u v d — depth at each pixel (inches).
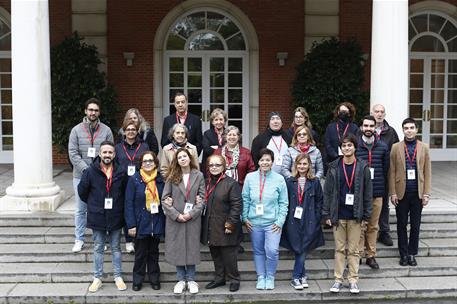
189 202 219.5
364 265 253.1
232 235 223.6
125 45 487.8
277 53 493.7
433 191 355.9
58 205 303.6
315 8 491.5
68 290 233.5
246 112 505.4
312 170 238.4
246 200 229.3
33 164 298.0
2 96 499.8
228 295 226.2
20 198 293.6
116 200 223.0
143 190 220.7
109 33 486.3
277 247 227.8
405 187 244.4
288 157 241.0
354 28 496.4
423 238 279.7
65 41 428.5
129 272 242.2
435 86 520.1
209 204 222.8
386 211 263.1
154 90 492.7
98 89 430.3
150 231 221.1
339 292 229.8
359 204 219.6
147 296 225.6
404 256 251.6
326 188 224.1
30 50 294.2
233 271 228.5
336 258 229.3
